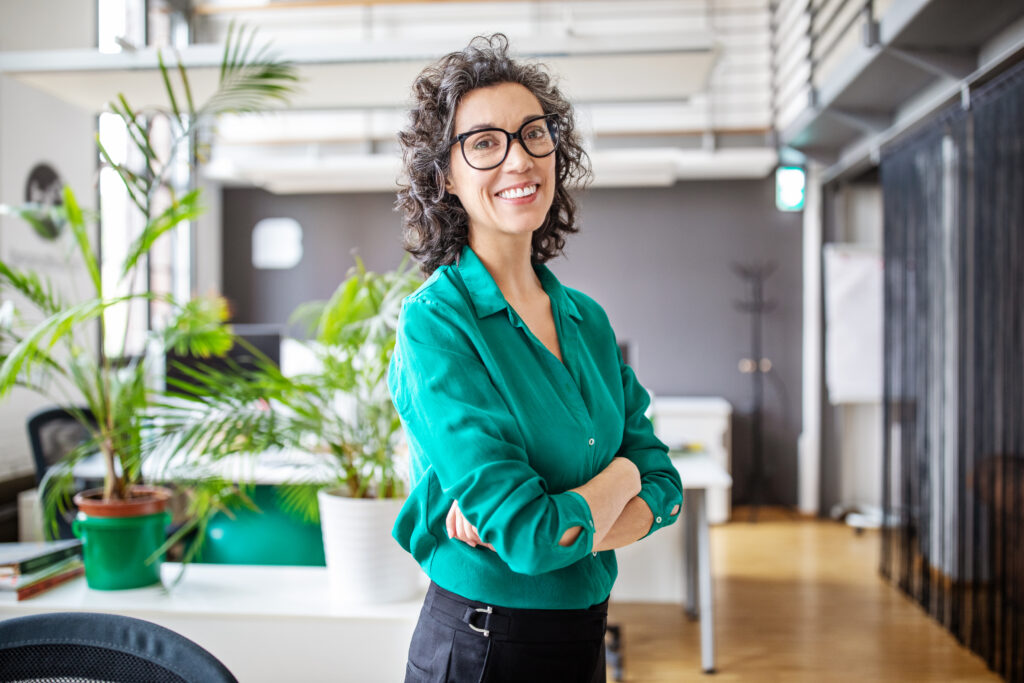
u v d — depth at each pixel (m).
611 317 6.91
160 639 0.98
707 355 6.86
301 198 7.04
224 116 6.58
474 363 1.08
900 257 4.86
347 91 4.32
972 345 4.16
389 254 6.98
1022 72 3.27
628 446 1.28
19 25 4.33
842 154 6.22
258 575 2.53
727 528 6.18
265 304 7.06
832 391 6.24
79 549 2.54
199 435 2.23
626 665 3.59
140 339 5.49
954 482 4.44
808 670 3.52
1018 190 3.38
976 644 3.69
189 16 6.04
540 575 1.13
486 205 1.12
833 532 6.06
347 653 2.13
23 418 4.24
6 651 0.98
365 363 2.36
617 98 4.46
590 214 6.91
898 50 4.00
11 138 4.21
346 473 2.36
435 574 1.18
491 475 1.00
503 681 1.12
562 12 6.29
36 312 4.25
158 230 2.41
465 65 1.12
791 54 5.91
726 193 6.84
